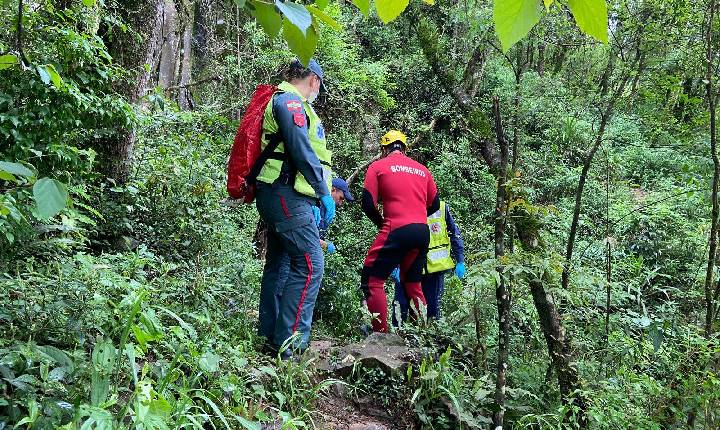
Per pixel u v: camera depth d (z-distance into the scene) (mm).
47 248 3078
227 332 3598
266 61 10234
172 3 9891
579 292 3979
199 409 2445
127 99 4828
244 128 3502
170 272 4438
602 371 3969
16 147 2980
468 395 3523
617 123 9727
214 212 5367
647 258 7770
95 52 3979
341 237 8398
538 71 10305
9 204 2393
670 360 3943
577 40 5559
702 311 5379
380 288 4672
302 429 2828
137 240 4664
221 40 11461
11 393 2090
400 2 914
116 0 4863
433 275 5125
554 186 8844
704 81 4281
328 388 3363
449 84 5023
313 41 1095
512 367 4070
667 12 4516
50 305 2551
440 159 10594
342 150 10547
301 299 3545
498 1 740
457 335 4363
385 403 3398
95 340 2656
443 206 5105
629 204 8500
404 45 13578
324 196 3469
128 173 4906
